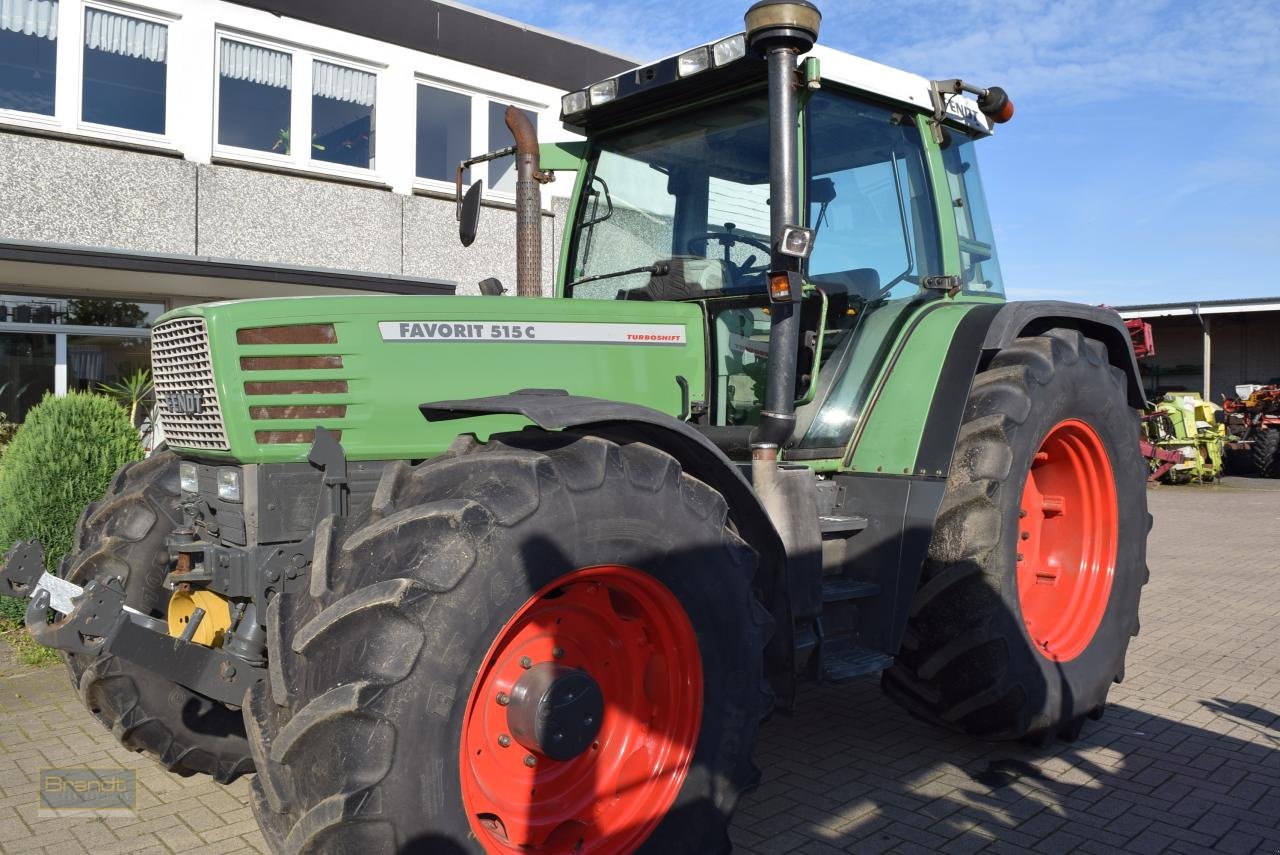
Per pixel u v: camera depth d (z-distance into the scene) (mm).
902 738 4238
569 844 2635
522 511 2422
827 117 3834
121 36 8539
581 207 4363
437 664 2275
